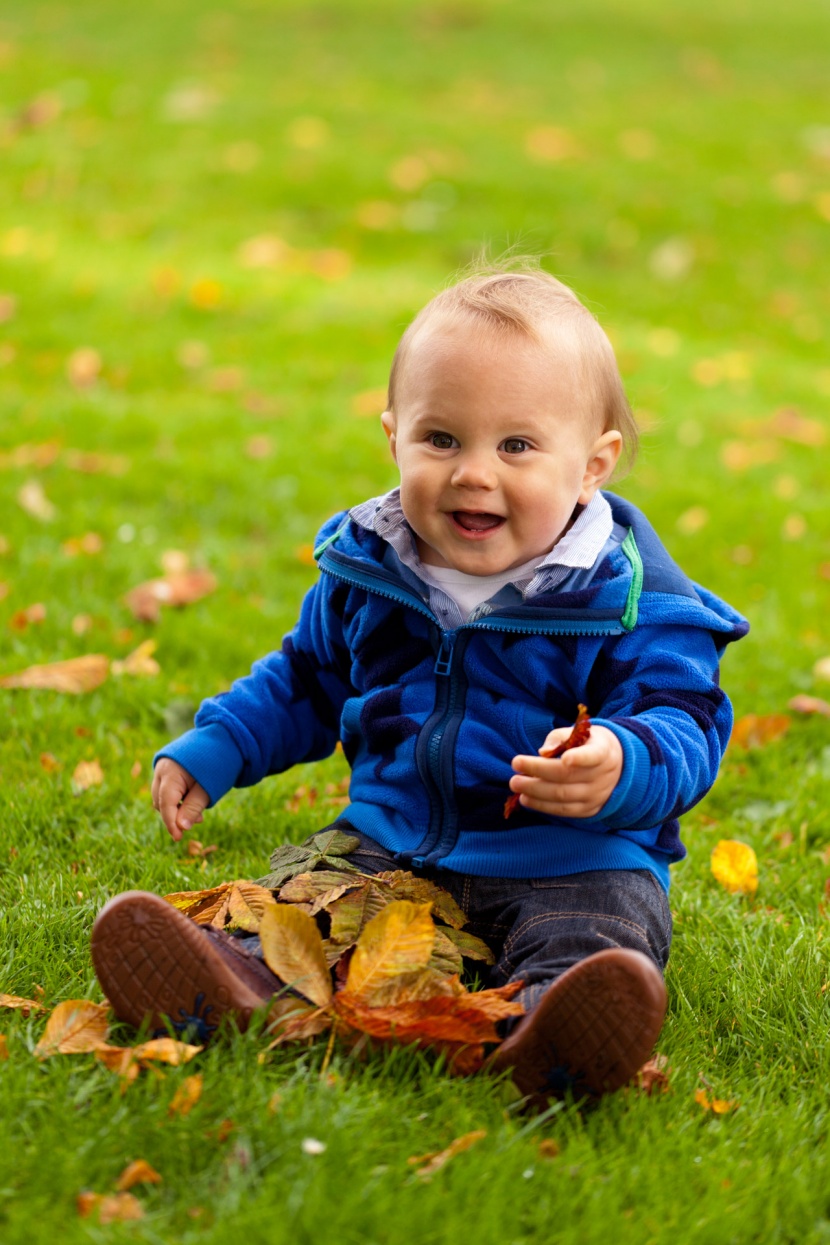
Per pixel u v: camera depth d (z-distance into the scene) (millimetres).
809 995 2609
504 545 2586
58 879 2943
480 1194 1917
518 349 2543
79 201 10453
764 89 16484
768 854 3445
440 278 9750
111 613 4691
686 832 3529
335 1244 1788
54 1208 1853
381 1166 1962
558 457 2574
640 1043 2072
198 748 2791
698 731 2484
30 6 17281
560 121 14008
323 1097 2053
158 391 7359
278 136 12180
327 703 2916
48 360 7504
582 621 2572
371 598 2752
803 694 4484
